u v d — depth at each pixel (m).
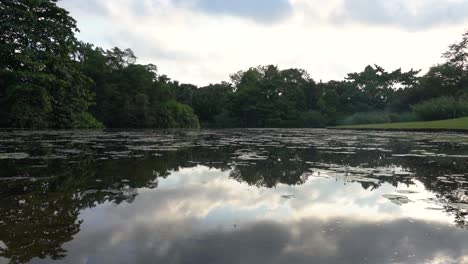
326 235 2.05
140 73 39.22
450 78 45.12
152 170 4.71
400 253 1.76
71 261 1.57
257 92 59.97
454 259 1.69
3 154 6.30
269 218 2.42
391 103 56.41
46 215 2.38
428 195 3.25
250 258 1.66
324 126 54.69
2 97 19.25
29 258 1.60
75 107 23.27
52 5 19.77
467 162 5.87
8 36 18.41
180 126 44.31
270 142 11.51
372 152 7.73
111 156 6.30
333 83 67.69
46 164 5.09
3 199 2.87
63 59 21.00
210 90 71.38
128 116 35.44
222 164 5.48
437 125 22.78
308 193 3.32
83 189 3.34
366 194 3.29
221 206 2.77
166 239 1.92
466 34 42.62
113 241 1.87
